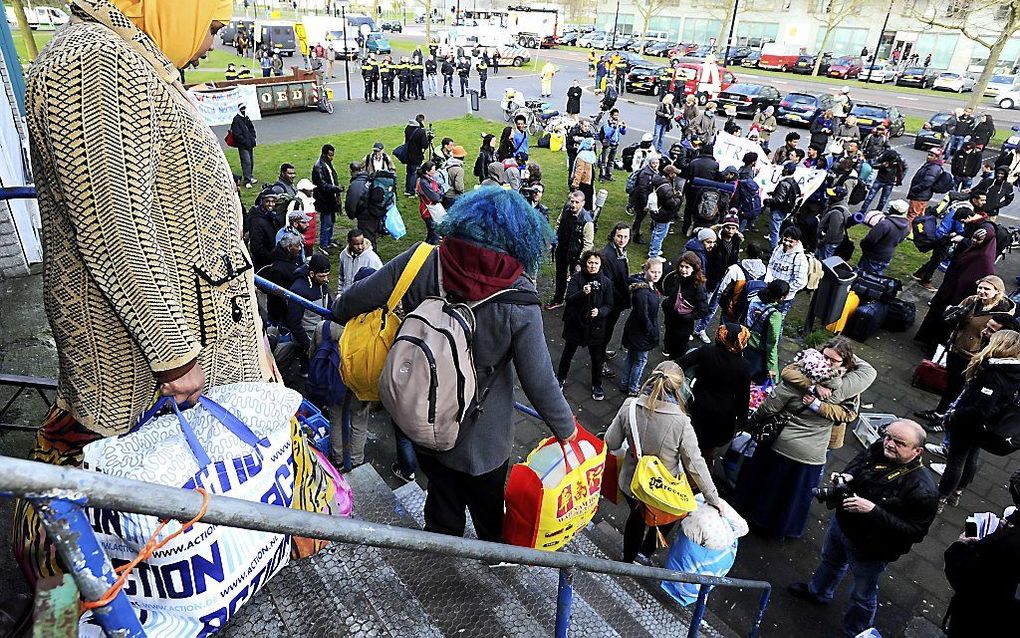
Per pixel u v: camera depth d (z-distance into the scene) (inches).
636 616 139.9
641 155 542.0
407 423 78.5
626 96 1157.7
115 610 32.8
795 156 502.3
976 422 204.2
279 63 1104.8
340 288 291.9
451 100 1040.2
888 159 538.6
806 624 183.9
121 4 55.9
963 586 138.6
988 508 232.1
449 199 413.7
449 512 97.7
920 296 416.2
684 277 286.2
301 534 40.4
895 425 155.1
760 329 251.1
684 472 169.3
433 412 77.5
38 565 54.3
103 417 61.7
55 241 56.4
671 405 165.3
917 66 1582.2
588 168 479.8
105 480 29.6
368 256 282.7
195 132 60.3
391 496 116.8
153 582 54.6
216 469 55.4
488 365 82.8
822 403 187.3
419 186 414.9
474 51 1330.0
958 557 140.7
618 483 174.4
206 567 56.2
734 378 204.8
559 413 84.6
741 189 452.4
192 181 59.7
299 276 237.9
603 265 267.7
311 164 629.3
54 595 30.3
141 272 53.9
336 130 789.9
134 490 30.8
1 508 95.2
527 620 94.7
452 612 92.4
